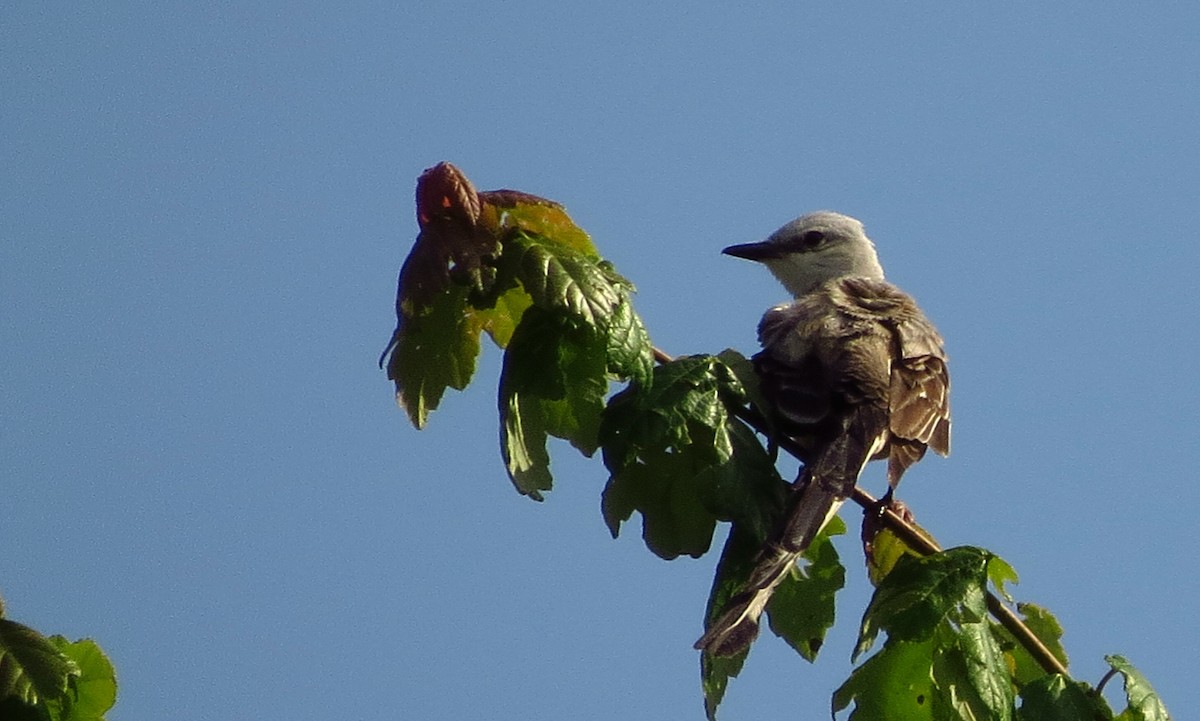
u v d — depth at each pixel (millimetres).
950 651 9289
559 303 8727
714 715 9266
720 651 8742
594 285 8875
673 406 8969
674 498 9570
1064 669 9789
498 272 8898
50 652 8078
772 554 9344
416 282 8898
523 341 8961
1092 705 9398
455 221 8930
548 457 9117
